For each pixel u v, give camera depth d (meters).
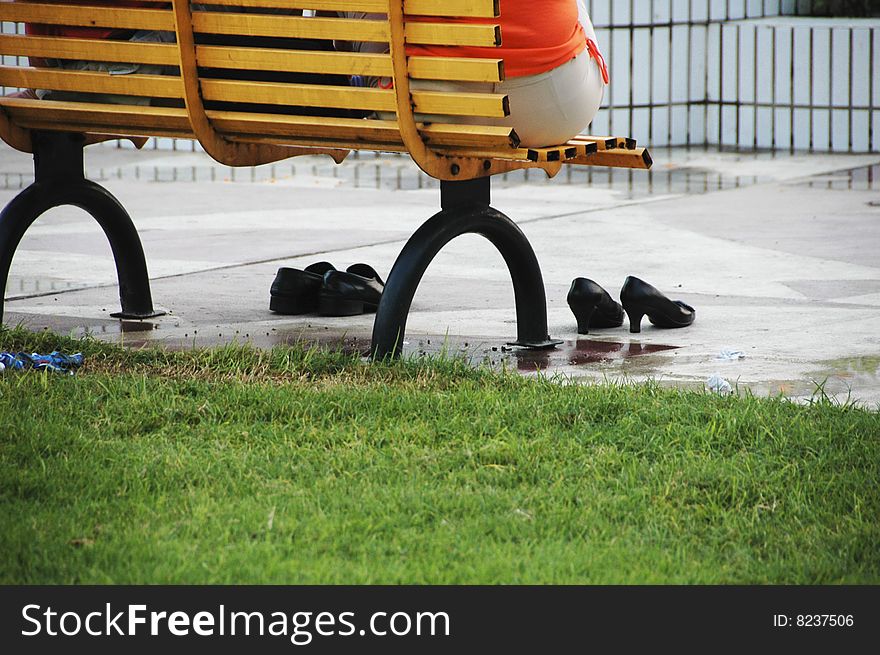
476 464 6.49
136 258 10.30
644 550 5.49
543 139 8.37
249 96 8.42
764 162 21.28
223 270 12.55
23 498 6.00
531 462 6.49
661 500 6.02
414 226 15.30
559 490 6.12
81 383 7.72
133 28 8.55
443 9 7.70
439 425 7.00
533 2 7.86
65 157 9.54
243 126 8.59
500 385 7.81
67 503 5.92
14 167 20.58
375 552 5.43
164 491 6.09
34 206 9.34
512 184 19.23
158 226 15.32
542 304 9.31
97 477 6.20
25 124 9.20
